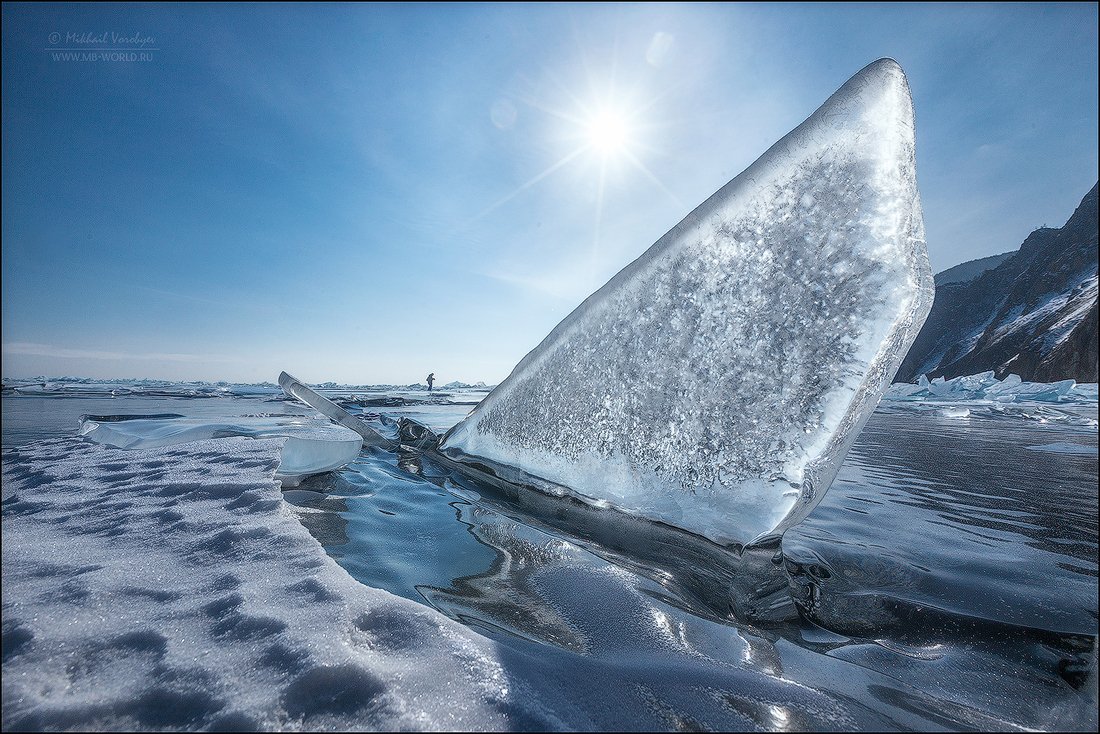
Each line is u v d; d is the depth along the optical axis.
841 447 1.42
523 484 2.29
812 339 1.49
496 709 0.77
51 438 3.89
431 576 1.39
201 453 2.75
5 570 1.20
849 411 1.41
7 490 2.09
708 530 1.56
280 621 0.95
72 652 0.85
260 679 0.79
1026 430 7.90
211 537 1.44
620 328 1.99
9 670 0.80
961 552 1.76
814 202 1.51
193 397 13.57
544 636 1.08
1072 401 16.39
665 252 1.87
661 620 1.15
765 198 1.61
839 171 1.47
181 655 0.85
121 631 0.92
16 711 0.71
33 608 1.00
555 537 1.76
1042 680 0.97
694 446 1.70
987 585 1.44
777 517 1.43
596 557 1.55
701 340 1.73
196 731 0.69
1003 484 3.20
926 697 0.91
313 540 1.42
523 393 2.41
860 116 1.44
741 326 1.64
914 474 3.62
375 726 0.71
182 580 1.16
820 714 0.84
